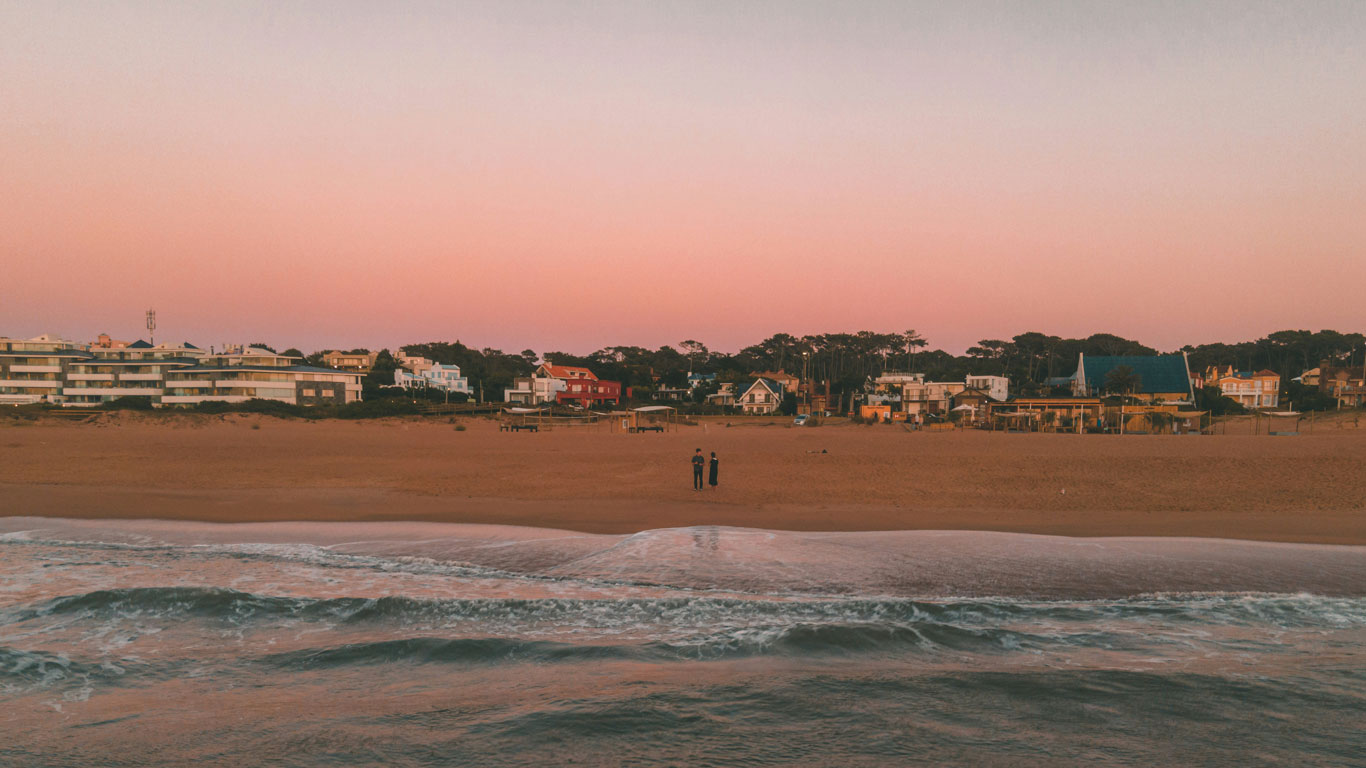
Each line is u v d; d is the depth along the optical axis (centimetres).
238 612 1057
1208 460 2745
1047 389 9344
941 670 830
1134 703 738
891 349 15425
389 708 732
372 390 9631
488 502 2048
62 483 2383
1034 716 708
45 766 608
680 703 738
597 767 607
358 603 1089
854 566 1343
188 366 8519
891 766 609
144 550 1495
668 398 12038
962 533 1636
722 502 2039
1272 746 649
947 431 5972
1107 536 1606
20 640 945
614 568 1334
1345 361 12425
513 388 11369
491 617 1048
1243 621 1027
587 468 2808
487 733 671
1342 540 1558
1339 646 920
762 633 955
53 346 9131
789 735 666
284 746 648
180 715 717
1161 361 8319
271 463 2936
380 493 2202
